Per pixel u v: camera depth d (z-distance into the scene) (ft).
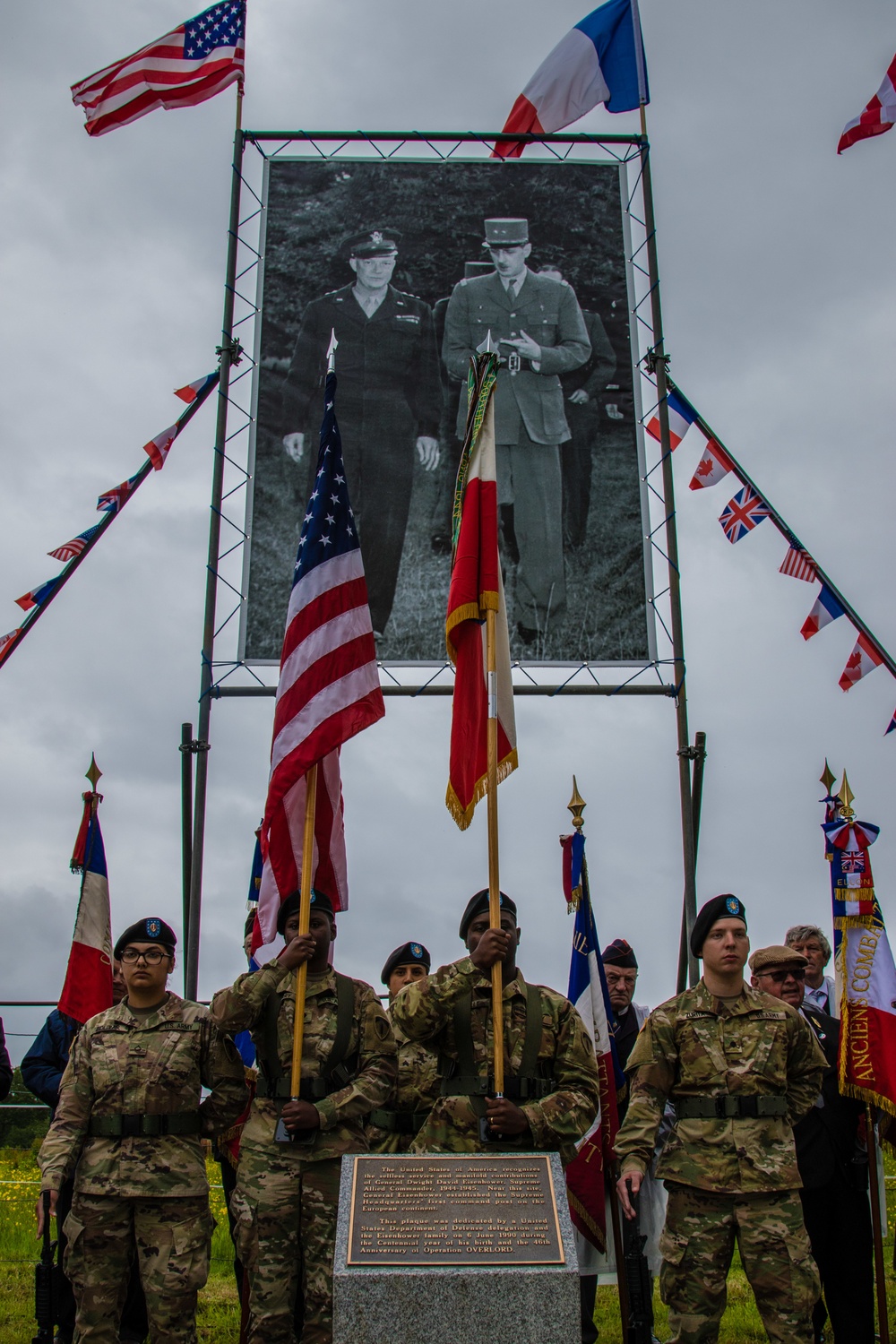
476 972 21.18
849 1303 23.73
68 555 43.27
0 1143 41.42
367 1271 16.25
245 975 22.13
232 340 47.88
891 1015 23.84
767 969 24.14
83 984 26.43
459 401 48.42
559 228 50.21
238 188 49.55
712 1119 20.53
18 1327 25.66
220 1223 35.88
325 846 25.43
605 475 47.98
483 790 23.59
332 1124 20.77
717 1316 20.11
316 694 24.34
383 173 50.47
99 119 48.88
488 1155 17.53
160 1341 20.30
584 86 50.29
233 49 49.75
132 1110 21.24
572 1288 16.24
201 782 42.88
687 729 45.44
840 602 45.32
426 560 46.96
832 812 26.40
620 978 28.35
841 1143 24.08
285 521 47.01
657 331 49.01
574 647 46.44
